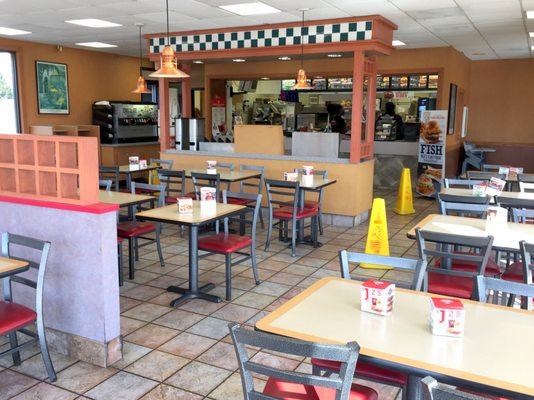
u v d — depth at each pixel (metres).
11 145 3.25
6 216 3.29
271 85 12.42
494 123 11.40
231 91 12.03
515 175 5.77
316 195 6.98
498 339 1.71
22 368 2.98
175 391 2.75
